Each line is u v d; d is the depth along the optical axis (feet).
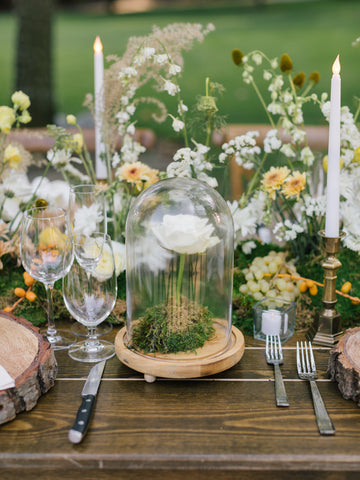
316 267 4.68
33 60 16.70
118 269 4.41
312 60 23.93
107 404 3.34
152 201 3.74
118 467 2.92
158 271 3.67
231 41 26.40
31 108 16.79
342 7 30.63
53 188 5.05
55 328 4.31
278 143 4.46
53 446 2.97
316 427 3.13
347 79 22.09
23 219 3.84
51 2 16.84
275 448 2.96
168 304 3.70
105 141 4.66
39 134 4.73
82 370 3.71
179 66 4.45
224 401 3.37
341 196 4.58
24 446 2.97
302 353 3.78
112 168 5.09
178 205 3.67
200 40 4.45
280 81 4.49
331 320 4.05
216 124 4.56
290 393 3.45
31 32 16.66
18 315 4.43
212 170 4.77
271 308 4.21
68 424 3.16
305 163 4.54
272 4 32.37
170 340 3.57
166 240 3.49
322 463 2.90
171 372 3.46
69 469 3.00
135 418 3.21
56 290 4.43
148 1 33.96
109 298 3.78
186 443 3.00
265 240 5.14
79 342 4.07
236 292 4.50
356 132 4.46
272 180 4.37
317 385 3.54
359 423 3.17
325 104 4.45
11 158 4.65
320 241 4.70
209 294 3.73
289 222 4.41
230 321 3.82
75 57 26.27
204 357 3.55
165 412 3.26
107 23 31.30
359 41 4.55
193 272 3.67
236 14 31.01
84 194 4.43
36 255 3.85
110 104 4.55
